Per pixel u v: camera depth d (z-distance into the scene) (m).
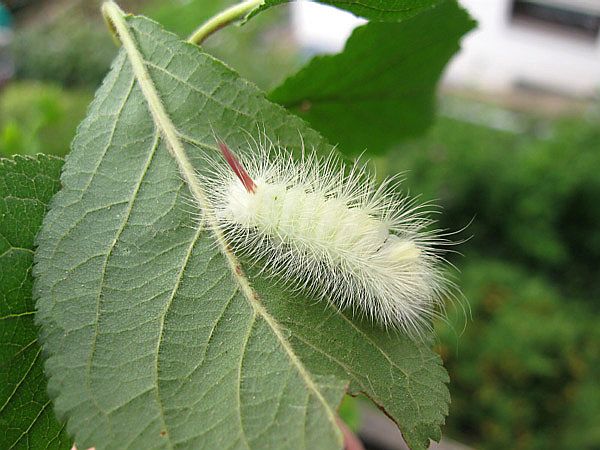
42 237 0.05
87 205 0.05
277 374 0.05
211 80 0.06
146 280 0.05
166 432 0.05
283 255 0.06
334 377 0.05
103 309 0.05
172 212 0.05
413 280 0.06
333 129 0.08
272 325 0.05
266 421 0.05
